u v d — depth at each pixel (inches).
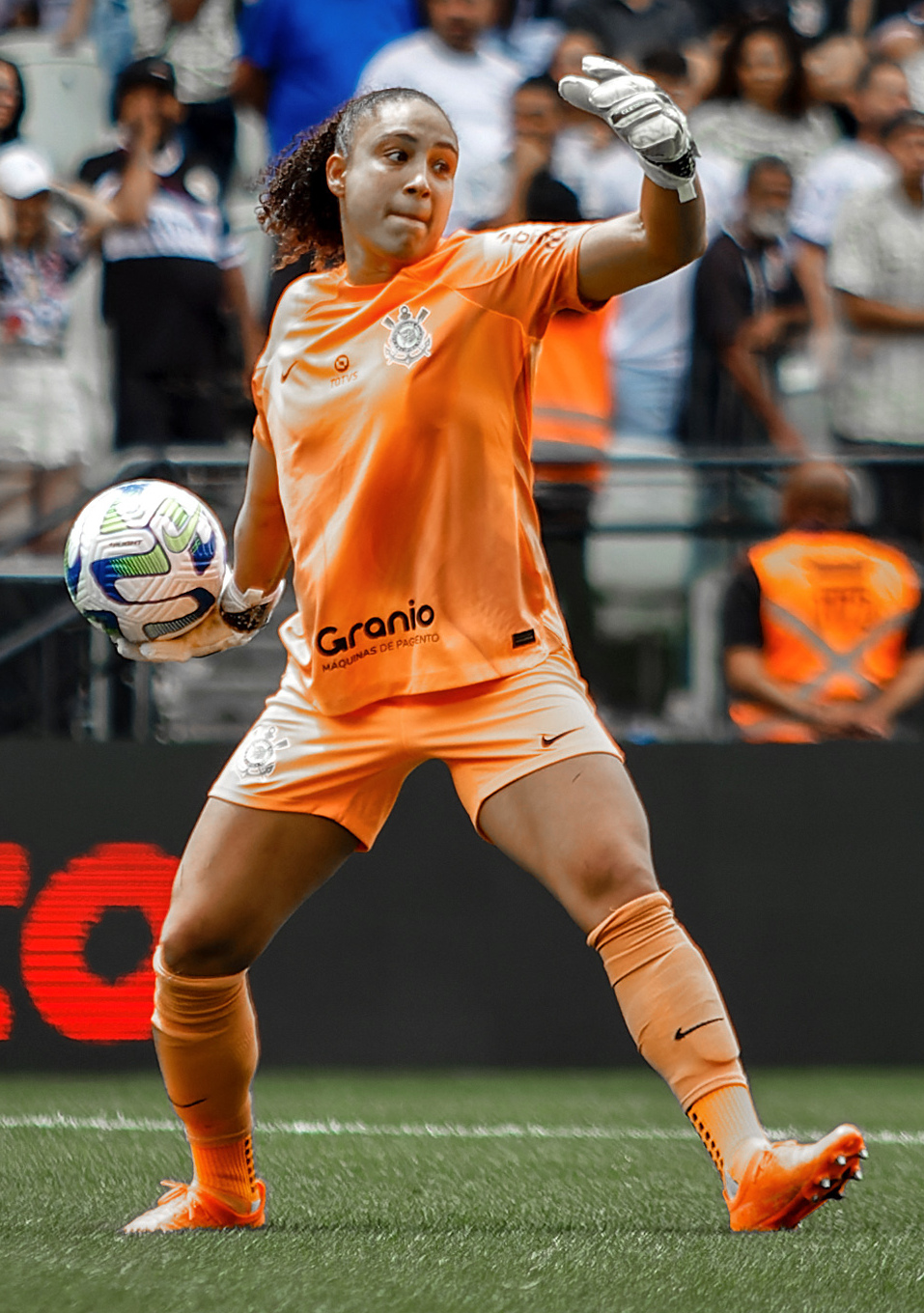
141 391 1239.5
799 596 1096.8
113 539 504.7
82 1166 666.2
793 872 1062.4
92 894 1031.6
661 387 1257.4
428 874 1056.2
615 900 442.0
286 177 494.3
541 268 444.8
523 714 451.8
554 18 1525.6
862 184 1322.6
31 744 1035.9
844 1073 1044.5
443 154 459.5
